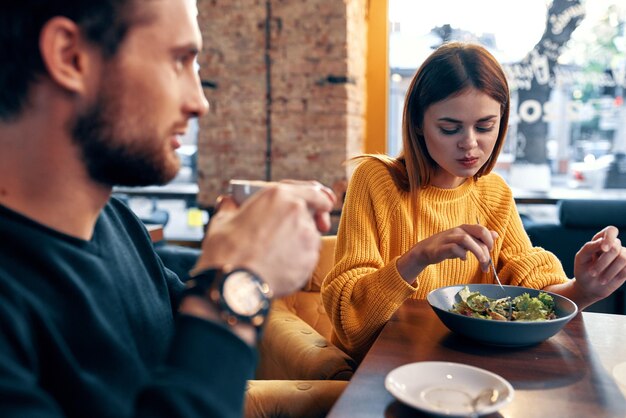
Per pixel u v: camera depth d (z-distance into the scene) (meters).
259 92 3.55
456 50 1.38
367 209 1.51
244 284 0.62
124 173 0.66
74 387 0.64
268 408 1.13
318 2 3.40
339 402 0.82
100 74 0.62
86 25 0.60
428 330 1.16
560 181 4.02
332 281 1.40
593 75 3.87
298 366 1.38
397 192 1.54
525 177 4.03
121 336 0.73
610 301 3.03
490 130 1.39
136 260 0.85
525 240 1.63
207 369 0.57
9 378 0.53
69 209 0.68
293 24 3.45
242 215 0.66
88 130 0.63
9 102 0.61
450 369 0.87
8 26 0.59
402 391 0.82
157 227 2.57
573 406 0.82
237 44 3.53
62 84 0.60
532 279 1.49
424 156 1.49
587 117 3.92
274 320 1.63
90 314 0.68
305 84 3.49
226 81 3.58
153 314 0.84
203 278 0.62
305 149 3.54
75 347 0.66
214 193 3.67
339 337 1.41
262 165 3.60
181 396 0.54
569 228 3.03
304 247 0.66
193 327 0.59
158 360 0.83
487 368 0.96
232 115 3.60
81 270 0.69
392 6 3.83
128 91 0.63
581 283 1.30
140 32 0.63
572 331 1.16
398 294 1.26
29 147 0.63
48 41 0.59
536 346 1.07
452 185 1.58
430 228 1.55
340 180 3.50
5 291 0.60
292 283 0.66
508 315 1.14
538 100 3.94
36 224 0.65
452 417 0.72
